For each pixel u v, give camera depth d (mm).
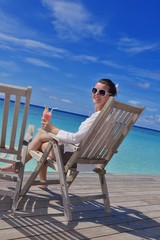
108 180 5918
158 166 16406
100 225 3479
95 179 5633
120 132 3723
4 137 3250
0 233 2867
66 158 3691
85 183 5207
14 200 3354
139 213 4164
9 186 4254
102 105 3760
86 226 3381
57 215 3510
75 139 3416
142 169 14258
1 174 3371
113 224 3584
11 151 3348
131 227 3596
